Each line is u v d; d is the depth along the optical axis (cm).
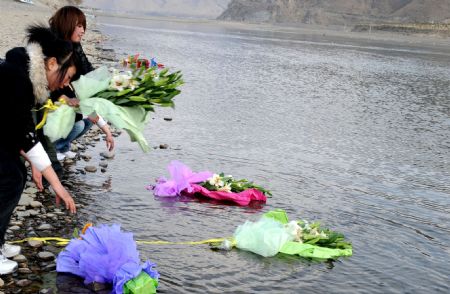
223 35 7331
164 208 739
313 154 1165
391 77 3222
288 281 570
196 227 686
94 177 830
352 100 2103
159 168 919
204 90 1947
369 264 636
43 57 488
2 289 490
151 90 605
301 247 639
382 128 1576
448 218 845
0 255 523
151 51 3397
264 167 1011
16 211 657
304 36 9600
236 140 1209
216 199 795
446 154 1316
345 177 1012
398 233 754
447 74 3800
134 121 596
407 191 968
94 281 509
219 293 530
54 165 727
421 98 2373
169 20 12850
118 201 743
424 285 601
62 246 586
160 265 573
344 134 1428
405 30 14175
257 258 615
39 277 518
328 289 562
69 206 517
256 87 2200
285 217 703
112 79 591
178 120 1359
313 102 1942
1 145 492
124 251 519
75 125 841
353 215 805
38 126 560
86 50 2639
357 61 4344
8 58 489
